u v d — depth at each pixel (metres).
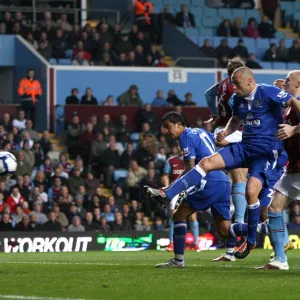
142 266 27.06
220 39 75.00
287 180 24.62
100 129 60.75
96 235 46.78
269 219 24.92
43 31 67.69
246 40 75.19
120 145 60.12
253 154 24.81
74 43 68.12
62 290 19.20
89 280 21.38
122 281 21.08
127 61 68.06
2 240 45.06
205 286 19.91
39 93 62.19
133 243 47.41
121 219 51.94
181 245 26.27
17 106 62.56
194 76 68.94
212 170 24.80
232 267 26.44
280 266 24.89
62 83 65.88
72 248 46.28
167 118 26.31
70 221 50.81
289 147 24.38
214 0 79.44
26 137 55.88
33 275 22.98
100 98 67.00
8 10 70.25
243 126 25.00
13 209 49.66
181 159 40.56
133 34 69.94
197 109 64.19
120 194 54.91
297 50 74.38
